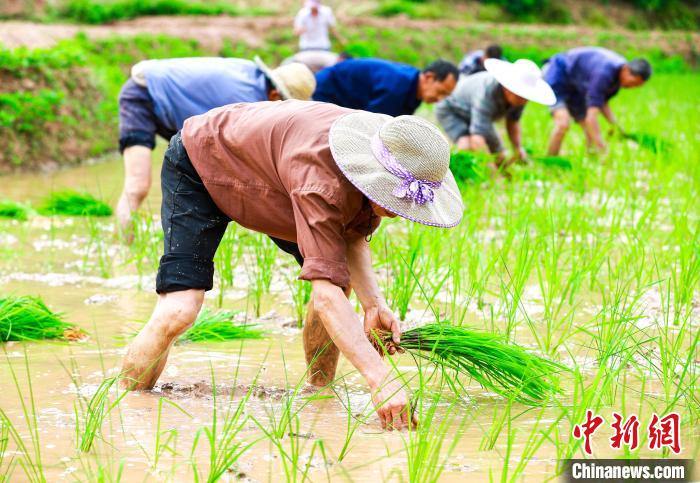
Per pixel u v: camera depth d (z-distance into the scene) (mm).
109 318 7680
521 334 7320
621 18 51062
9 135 16812
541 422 5426
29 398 5707
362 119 5195
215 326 7156
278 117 5348
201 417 5426
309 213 4996
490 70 12156
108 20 33531
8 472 4590
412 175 4949
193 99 9828
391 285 8484
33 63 18125
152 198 13797
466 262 9406
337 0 43500
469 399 5832
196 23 33562
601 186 12945
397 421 5238
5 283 8797
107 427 5230
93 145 18812
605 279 8930
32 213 12273
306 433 5191
